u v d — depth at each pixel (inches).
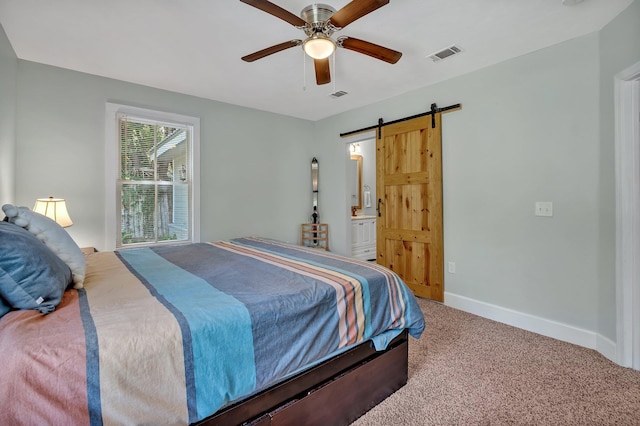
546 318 98.8
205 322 41.2
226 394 41.5
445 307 124.9
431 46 96.7
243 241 114.6
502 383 72.6
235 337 42.8
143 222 133.6
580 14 79.7
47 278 43.5
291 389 50.8
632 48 75.4
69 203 114.8
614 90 81.2
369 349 64.0
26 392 29.8
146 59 105.8
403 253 141.8
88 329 36.5
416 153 135.3
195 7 76.2
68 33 89.0
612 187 82.6
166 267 72.4
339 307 56.9
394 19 81.8
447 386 71.5
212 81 125.7
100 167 120.6
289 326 49.1
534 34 89.7
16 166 104.1
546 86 97.6
